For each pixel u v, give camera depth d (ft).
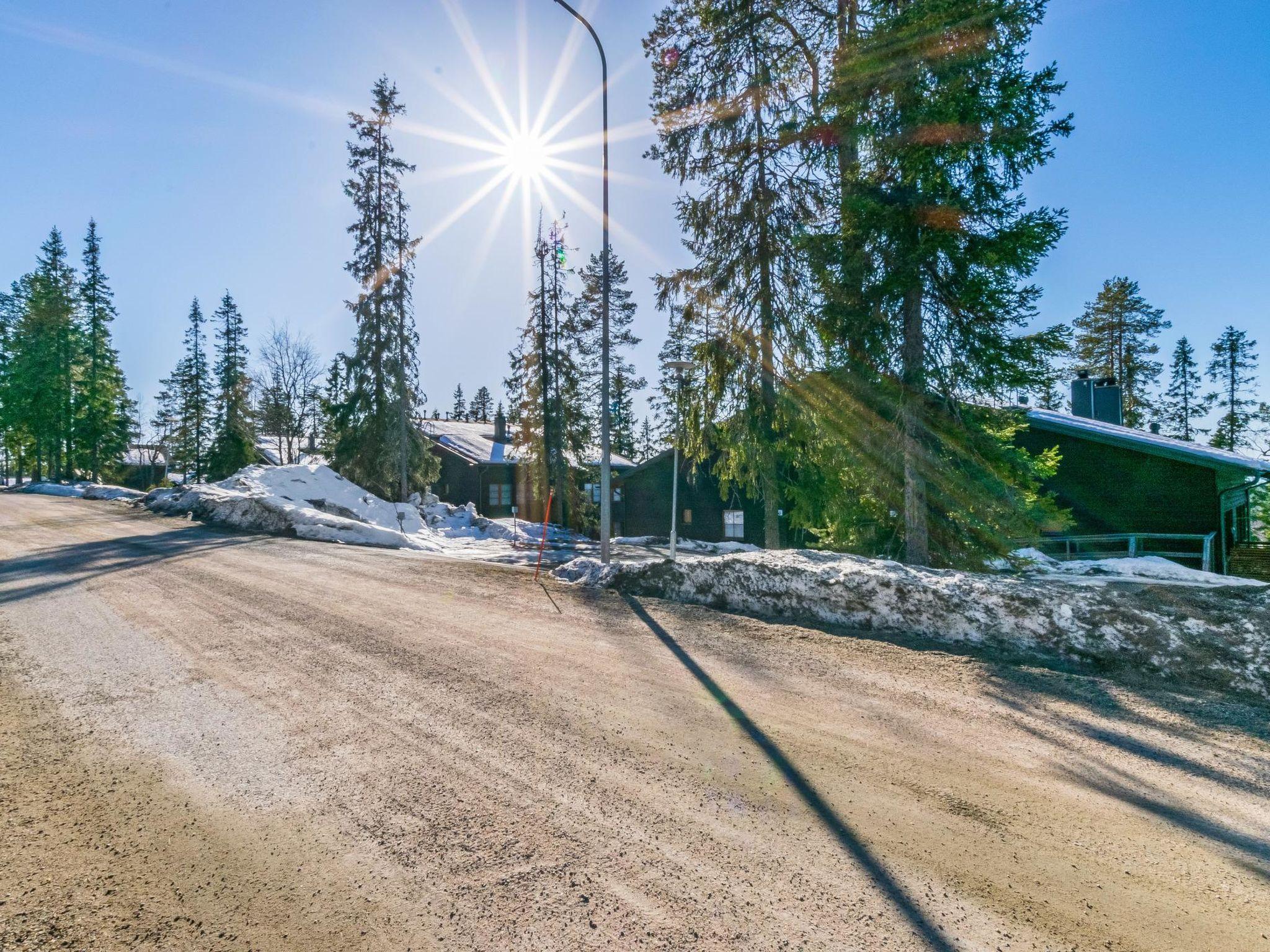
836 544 41.45
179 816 10.48
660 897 8.50
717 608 26.53
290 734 13.84
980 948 7.57
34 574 32.83
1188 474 56.65
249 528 54.39
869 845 9.78
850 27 39.63
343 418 88.38
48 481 143.95
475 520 82.02
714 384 48.19
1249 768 12.53
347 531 52.31
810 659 19.43
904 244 32.37
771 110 45.70
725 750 13.15
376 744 13.33
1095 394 87.51
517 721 14.62
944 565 36.24
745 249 47.14
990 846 9.80
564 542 78.95
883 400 35.47
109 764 12.38
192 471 164.86
